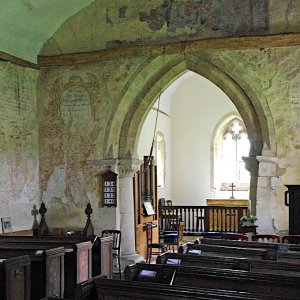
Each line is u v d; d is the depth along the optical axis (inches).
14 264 326.0
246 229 499.2
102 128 555.8
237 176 928.9
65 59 565.0
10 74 541.3
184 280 271.4
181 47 526.0
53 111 573.9
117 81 551.8
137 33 544.4
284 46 500.7
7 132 535.8
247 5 511.8
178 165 947.3
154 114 852.6
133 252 560.1
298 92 501.7
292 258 333.4
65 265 399.9
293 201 461.4
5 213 528.4
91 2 557.3
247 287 257.4
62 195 568.7
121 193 557.9
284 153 504.4
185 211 815.7
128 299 243.4
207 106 942.4
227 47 513.3
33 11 525.3
